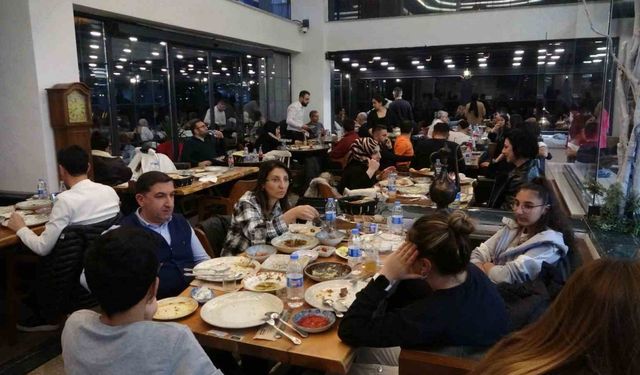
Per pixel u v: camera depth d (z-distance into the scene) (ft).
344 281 6.65
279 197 8.88
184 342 3.71
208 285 6.70
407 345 4.83
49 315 9.16
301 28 33.09
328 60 34.14
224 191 18.21
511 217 9.18
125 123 20.08
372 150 14.56
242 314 5.76
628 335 2.31
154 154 16.46
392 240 8.39
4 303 11.05
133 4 18.54
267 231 8.70
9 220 9.62
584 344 2.38
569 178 15.46
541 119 28.71
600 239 8.50
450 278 4.91
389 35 31.99
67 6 15.42
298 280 6.18
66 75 15.44
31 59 14.38
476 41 30.07
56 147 14.93
